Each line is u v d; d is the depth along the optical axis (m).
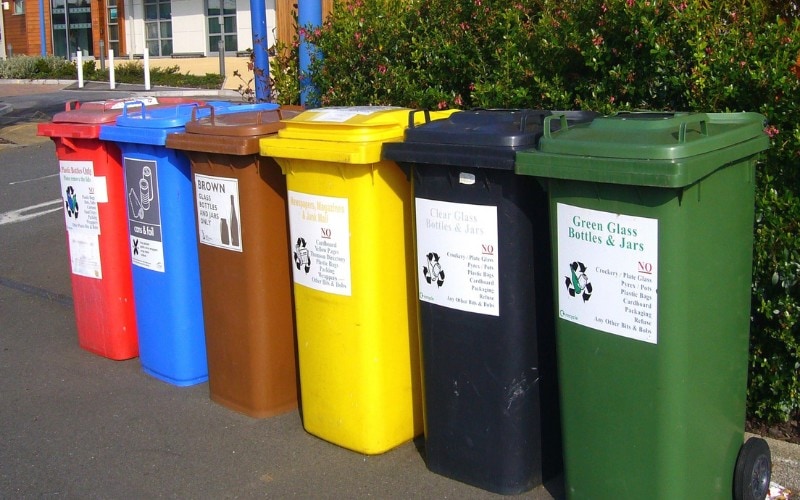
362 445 4.46
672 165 3.07
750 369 4.33
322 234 4.31
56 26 32.84
